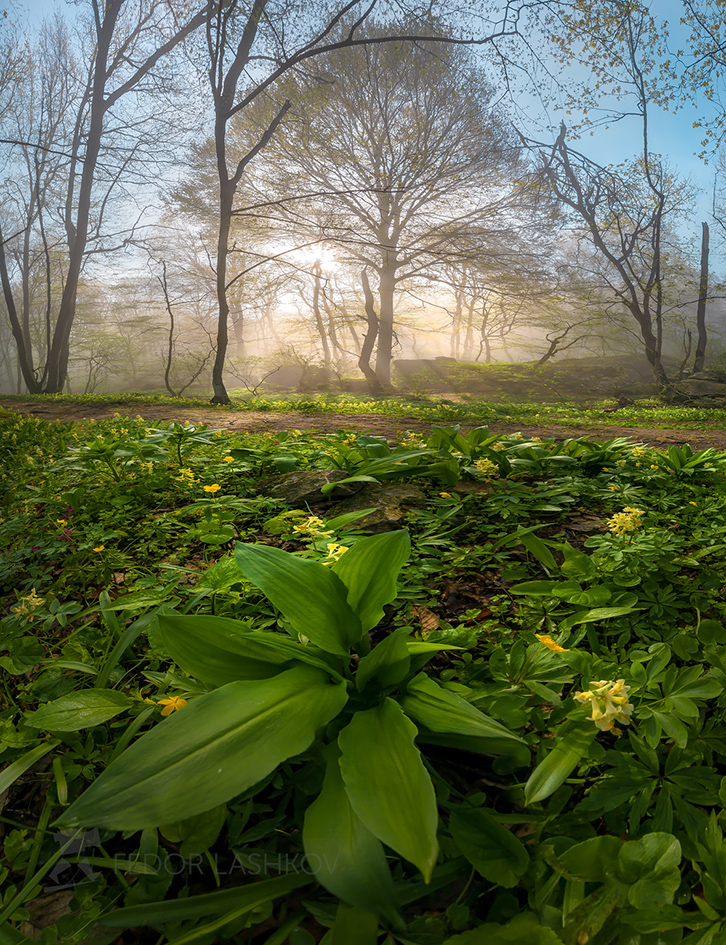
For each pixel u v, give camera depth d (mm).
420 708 1442
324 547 2551
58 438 7125
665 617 2236
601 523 3471
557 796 1405
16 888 1332
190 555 3086
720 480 4391
